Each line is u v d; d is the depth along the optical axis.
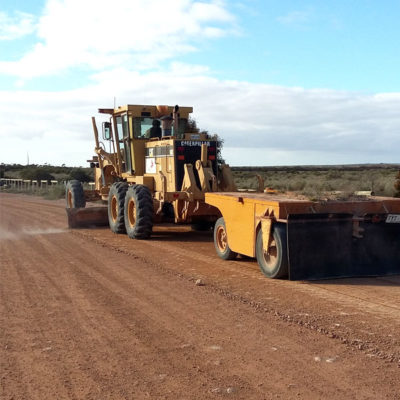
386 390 4.14
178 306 6.66
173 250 11.33
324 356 4.87
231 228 9.58
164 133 14.09
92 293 7.38
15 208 24.14
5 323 6.04
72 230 15.12
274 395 4.08
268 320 6.00
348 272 8.34
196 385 4.29
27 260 10.02
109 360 4.88
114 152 15.88
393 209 8.57
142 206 12.84
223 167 13.14
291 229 7.94
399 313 6.22
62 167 84.50
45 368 4.71
